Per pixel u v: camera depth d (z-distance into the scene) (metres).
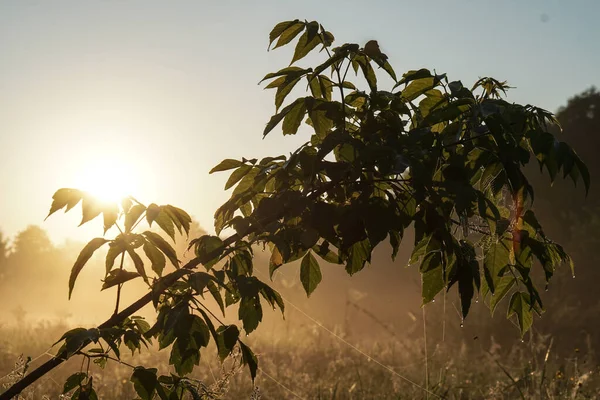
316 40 2.54
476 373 7.46
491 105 2.28
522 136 2.32
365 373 7.55
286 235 2.35
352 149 2.32
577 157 2.22
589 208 20.98
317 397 6.07
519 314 2.53
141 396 2.50
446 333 11.64
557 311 12.63
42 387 5.01
